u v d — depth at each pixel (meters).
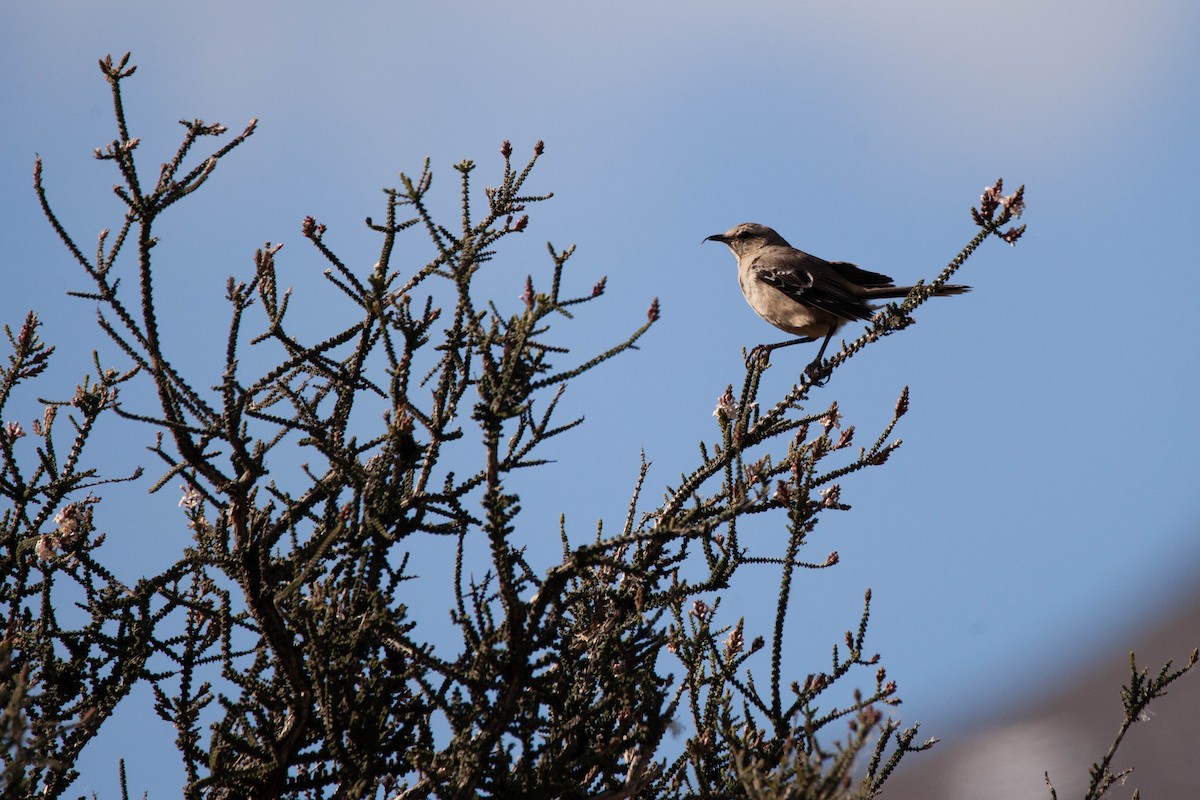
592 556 9.02
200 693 10.49
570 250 8.66
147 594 10.29
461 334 10.23
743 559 9.95
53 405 11.66
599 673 9.69
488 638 8.95
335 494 10.33
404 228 10.39
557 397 9.38
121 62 9.56
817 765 7.47
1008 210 10.18
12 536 11.07
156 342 9.64
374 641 9.66
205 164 9.73
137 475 11.66
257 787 9.26
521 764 8.95
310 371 10.55
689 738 9.65
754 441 10.49
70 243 9.47
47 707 10.21
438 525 10.01
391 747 9.62
